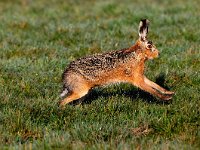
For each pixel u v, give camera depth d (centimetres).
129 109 2044
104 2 5112
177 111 1981
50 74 2548
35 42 3309
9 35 3538
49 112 2002
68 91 2053
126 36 3469
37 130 1834
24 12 4728
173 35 3456
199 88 2309
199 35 3409
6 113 1967
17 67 2667
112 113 1989
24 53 3039
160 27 3794
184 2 5069
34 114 1983
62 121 1922
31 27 3897
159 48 3047
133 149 1592
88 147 1628
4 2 5459
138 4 5034
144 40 2078
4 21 4100
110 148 1605
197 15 4153
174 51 2989
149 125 1856
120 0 5384
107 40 3350
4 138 1753
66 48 3128
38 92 2283
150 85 2088
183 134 1762
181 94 2202
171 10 4503
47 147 1638
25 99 2136
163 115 1898
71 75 2036
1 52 3042
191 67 2628
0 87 2316
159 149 1595
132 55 2056
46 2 5441
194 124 1848
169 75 2495
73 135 1756
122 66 2048
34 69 2641
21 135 1803
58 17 4397
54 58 2847
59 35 3528
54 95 2205
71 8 4931
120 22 3991
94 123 1853
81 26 3816
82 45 3192
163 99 2047
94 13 4550
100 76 2039
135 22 4000
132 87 2314
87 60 2048
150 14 4238
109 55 2062
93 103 2116
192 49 2998
